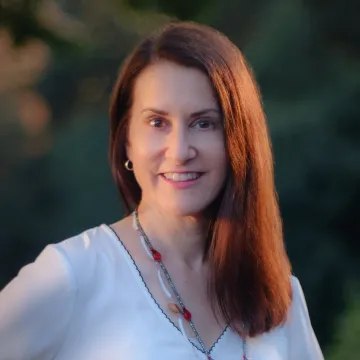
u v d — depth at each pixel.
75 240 3.14
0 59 24.25
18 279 3.09
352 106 12.93
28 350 3.02
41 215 20.56
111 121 3.34
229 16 14.78
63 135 21.42
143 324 3.04
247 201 3.30
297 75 13.45
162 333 3.05
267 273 3.37
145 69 3.13
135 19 10.95
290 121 12.81
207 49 3.10
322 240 13.00
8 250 20.75
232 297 3.29
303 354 3.57
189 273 3.29
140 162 3.17
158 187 3.17
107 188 18.95
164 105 3.08
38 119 24.94
